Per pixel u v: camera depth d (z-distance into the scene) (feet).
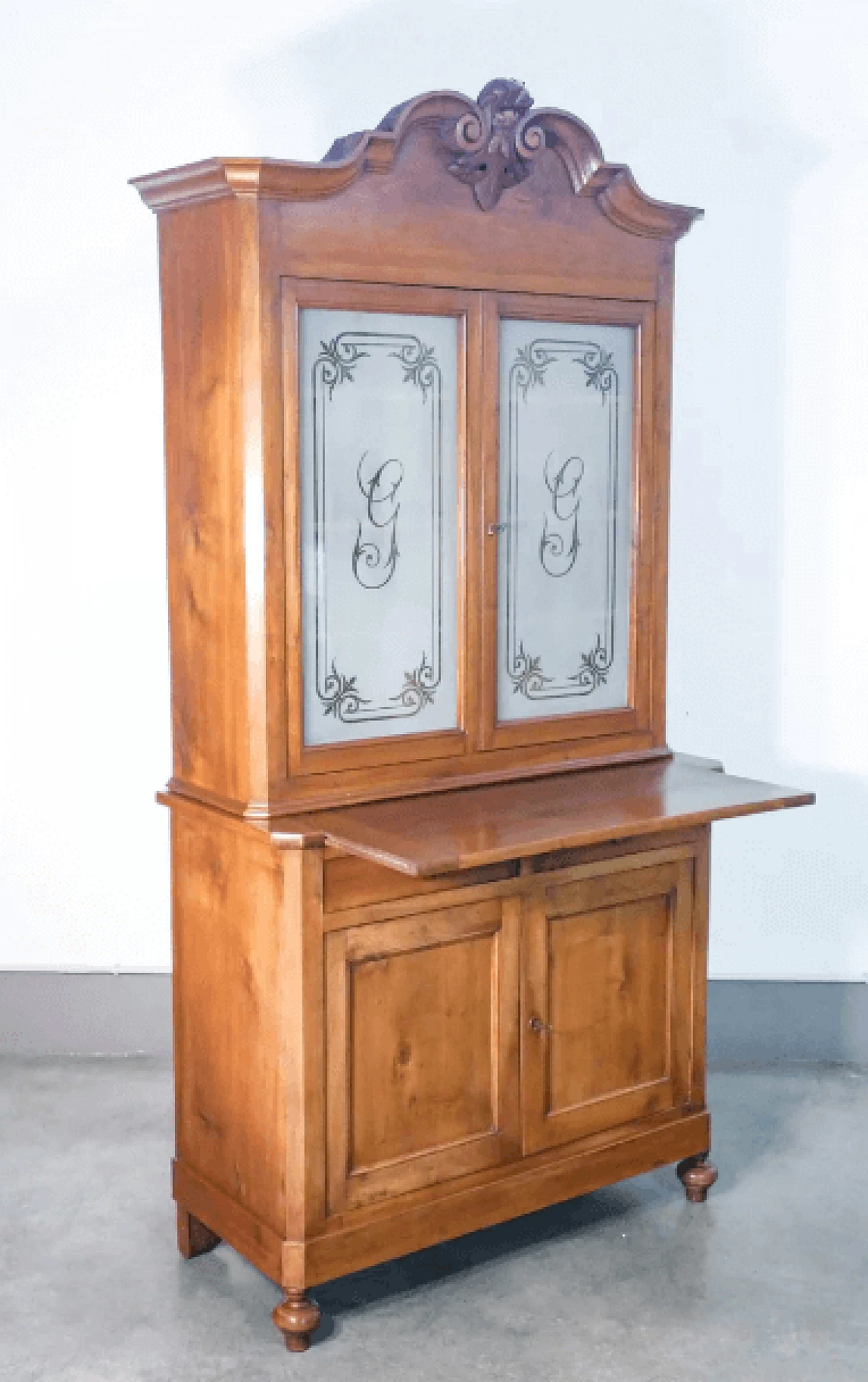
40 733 13.30
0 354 12.78
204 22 12.57
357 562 9.50
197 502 9.52
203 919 9.89
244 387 8.87
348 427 9.33
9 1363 9.13
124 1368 9.10
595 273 10.36
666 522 11.11
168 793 10.15
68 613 13.14
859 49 12.88
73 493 12.98
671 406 12.05
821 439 13.32
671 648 13.51
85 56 12.56
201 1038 10.02
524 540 10.32
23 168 12.62
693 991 10.99
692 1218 10.95
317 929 8.98
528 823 9.16
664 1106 10.91
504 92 9.47
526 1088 10.09
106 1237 10.65
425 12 12.67
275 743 9.19
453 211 9.55
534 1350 9.29
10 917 13.58
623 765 10.98
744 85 12.92
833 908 13.79
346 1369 9.10
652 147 12.96
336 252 9.04
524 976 9.96
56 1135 12.17
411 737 9.88
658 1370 9.08
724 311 13.15
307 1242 9.20
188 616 9.78
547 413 10.32
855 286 13.15
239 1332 9.50
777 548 13.44
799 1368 9.09
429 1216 9.71
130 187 12.67
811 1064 13.83
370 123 12.73
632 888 10.48
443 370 9.72
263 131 12.70
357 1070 9.30
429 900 9.43
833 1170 11.68
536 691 10.56
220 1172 9.93
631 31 12.84
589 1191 10.50
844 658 13.57
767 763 13.70
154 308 12.79
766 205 13.05
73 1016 13.75
